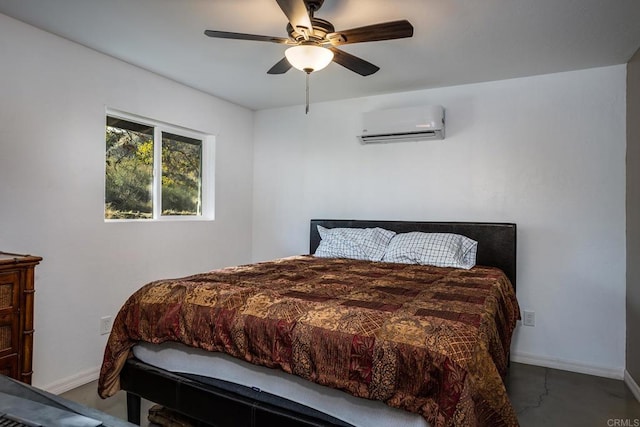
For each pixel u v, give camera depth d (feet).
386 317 4.89
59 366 8.11
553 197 9.80
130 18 7.25
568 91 9.66
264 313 5.28
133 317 6.23
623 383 8.81
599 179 9.36
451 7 6.68
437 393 4.00
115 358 6.23
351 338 4.55
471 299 5.99
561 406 7.74
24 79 7.50
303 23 5.70
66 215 8.25
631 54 8.61
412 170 11.42
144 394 6.15
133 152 10.16
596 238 9.38
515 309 8.53
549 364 9.76
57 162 8.07
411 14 6.92
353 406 4.60
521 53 8.59
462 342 4.23
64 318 8.21
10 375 6.09
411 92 11.42
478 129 10.60
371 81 10.54
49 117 7.92
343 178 12.43
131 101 9.55
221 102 12.42
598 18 7.00
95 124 8.79
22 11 7.02
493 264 10.05
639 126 8.19
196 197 12.14
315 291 6.36
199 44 8.35
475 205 10.62
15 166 7.39
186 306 5.86
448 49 8.41
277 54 8.86
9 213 7.31
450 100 10.93
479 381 4.01
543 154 9.90
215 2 6.64
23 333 6.23
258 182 13.87
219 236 12.42
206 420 5.55
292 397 5.04
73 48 8.32
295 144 13.21
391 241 10.69
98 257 8.89
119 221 9.45
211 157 12.30
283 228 13.41
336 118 12.53
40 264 7.79
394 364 4.25
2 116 7.20
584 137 9.50
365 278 7.72
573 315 9.59
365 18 7.07
